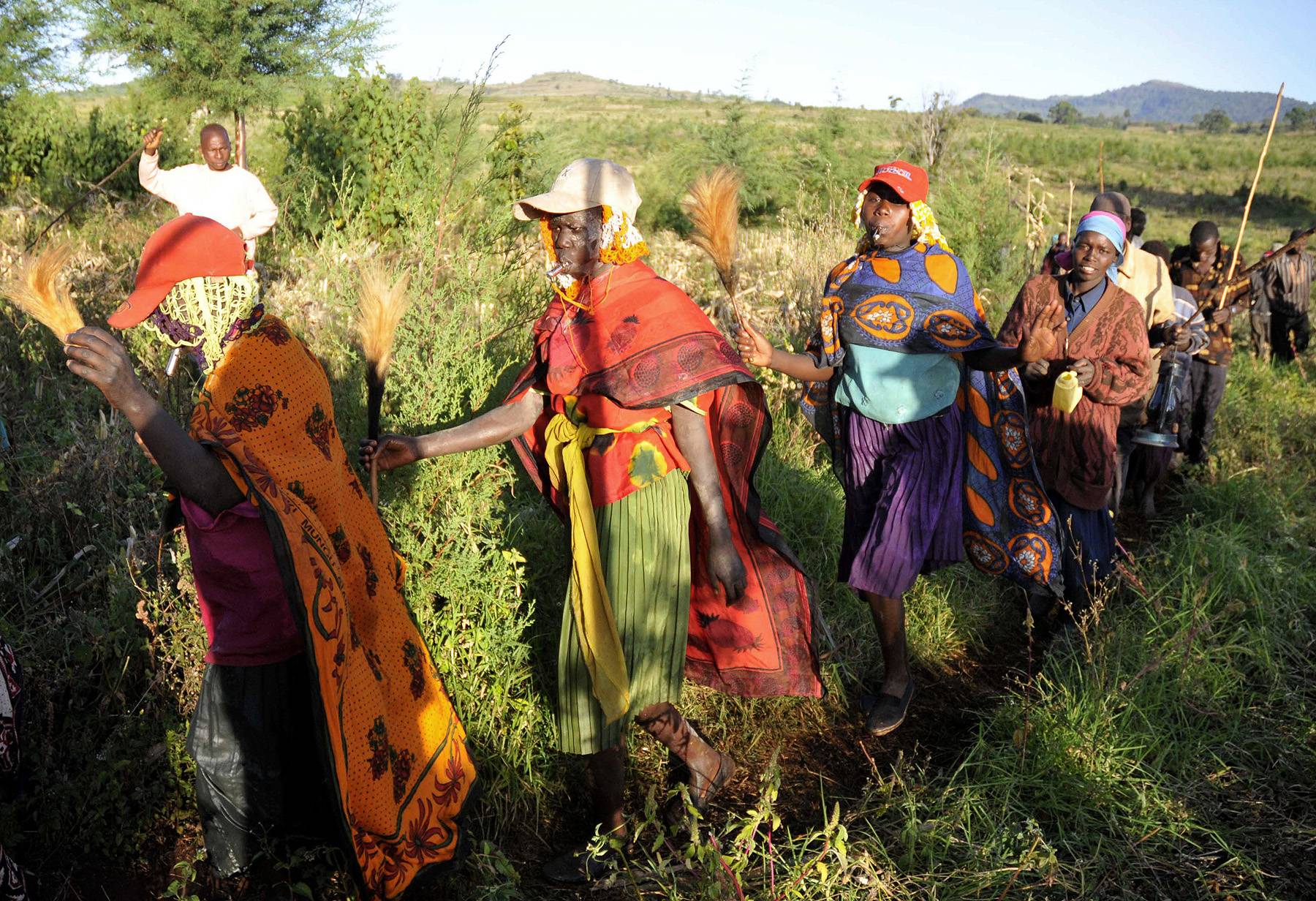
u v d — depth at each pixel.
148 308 2.33
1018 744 3.64
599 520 3.00
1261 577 5.02
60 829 2.89
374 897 2.66
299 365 2.51
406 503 3.54
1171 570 5.20
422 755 2.78
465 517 3.51
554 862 3.09
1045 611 4.95
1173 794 3.49
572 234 2.91
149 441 2.19
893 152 18.33
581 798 3.47
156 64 12.77
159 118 13.30
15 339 5.61
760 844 3.20
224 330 2.39
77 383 5.31
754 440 3.28
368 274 3.06
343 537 2.61
